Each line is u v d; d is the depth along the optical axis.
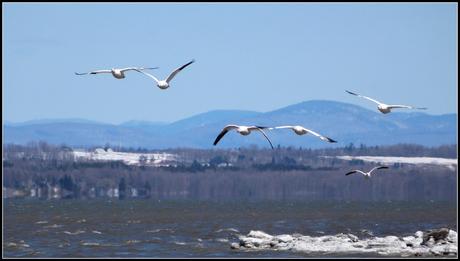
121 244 89.25
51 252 82.25
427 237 79.31
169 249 83.56
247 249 79.81
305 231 113.19
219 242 90.56
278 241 82.25
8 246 87.50
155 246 86.81
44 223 129.00
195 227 118.19
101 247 86.50
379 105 57.94
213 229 113.25
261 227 120.50
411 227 122.19
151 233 105.06
